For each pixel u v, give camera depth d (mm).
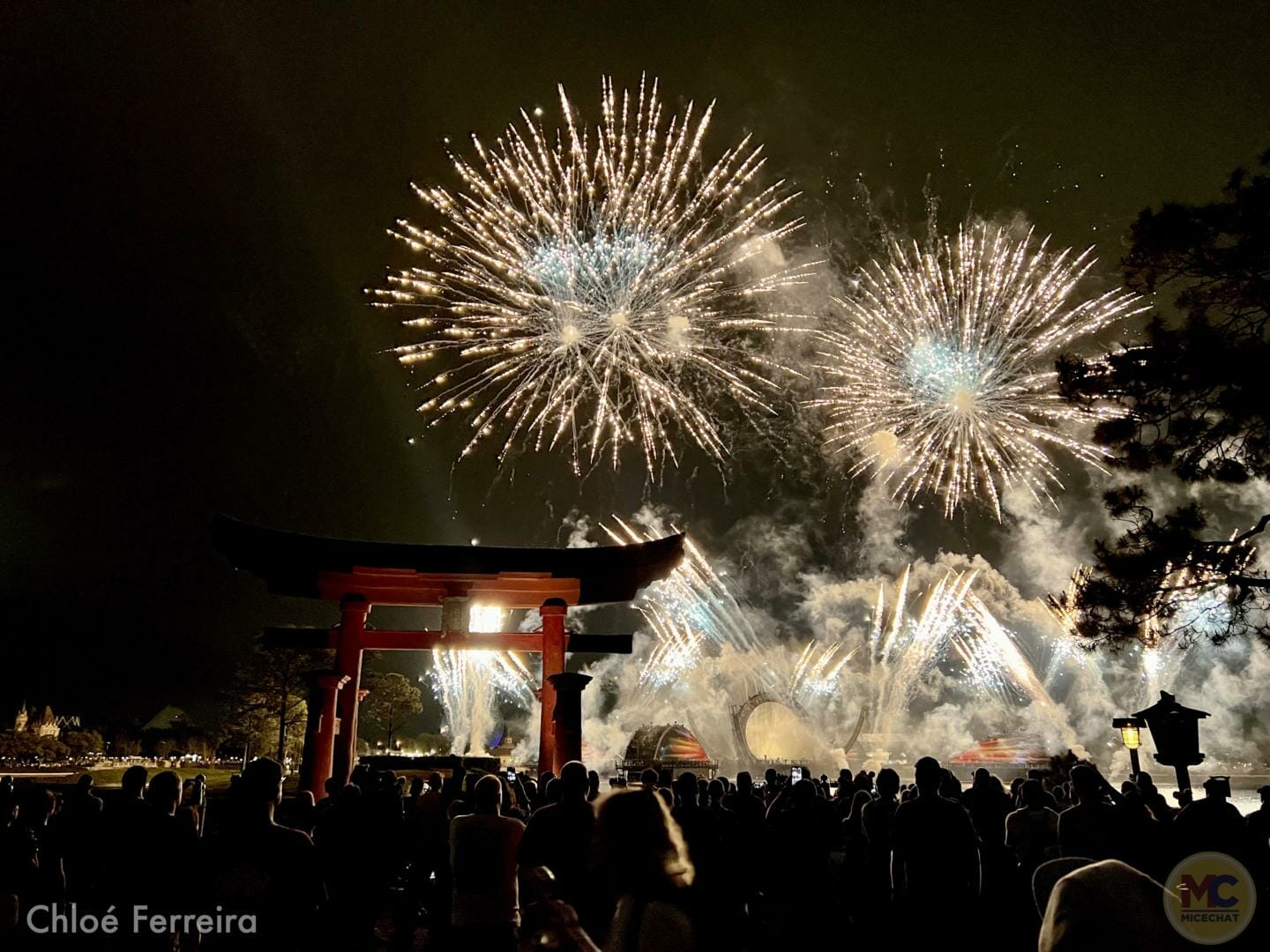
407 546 19547
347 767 18344
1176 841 6383
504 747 45531
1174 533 13672
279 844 5648
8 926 5355
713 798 12906
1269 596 13711
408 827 9898
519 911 6184
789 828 8562
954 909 6500
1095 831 6770
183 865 5609
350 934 8141
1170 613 14102
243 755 52250
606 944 3377
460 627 19500
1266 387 12648
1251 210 12742
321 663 52375
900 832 6805
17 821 7273
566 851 5855
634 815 3455
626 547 19906
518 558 19703
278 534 19203
